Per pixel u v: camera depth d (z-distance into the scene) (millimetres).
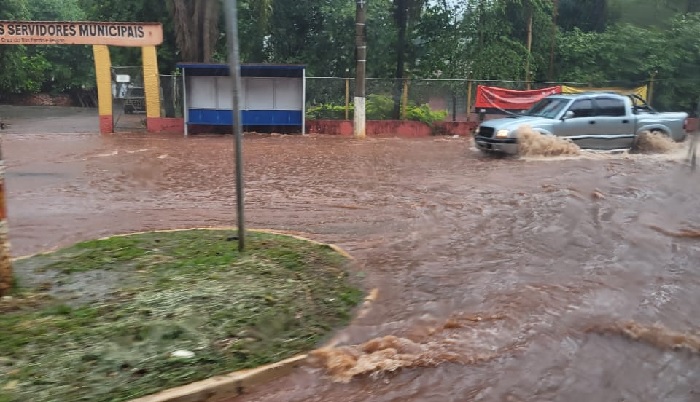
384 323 4934
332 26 26891
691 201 9609
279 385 3990
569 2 27656
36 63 42375
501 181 11367
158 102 21250
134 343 4246
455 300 5445
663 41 19766
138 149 16312
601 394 3861
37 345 4160
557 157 14273
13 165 13266
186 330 4449
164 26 23969
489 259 6672
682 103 21953
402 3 25391
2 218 5117
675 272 6191
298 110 21047
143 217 8562
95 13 25750
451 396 3861
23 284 5379
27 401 3498
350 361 4242
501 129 14539
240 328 4555
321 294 5406
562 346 4523
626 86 22281
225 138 19594
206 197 10016
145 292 5172
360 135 20406
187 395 3691
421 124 21453
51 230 7801
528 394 3873
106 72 20969
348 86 21531
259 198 9938
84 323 4527
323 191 10539
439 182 11352
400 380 4059
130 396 3621
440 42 25953
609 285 5801
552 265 6445
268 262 6098
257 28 25266
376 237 7578
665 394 3855
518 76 24938
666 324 4895
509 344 4562
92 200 9711
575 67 25609
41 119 29891
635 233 7703
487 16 25312
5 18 33438
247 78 20609
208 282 5445
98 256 6195
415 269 6312
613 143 15055
